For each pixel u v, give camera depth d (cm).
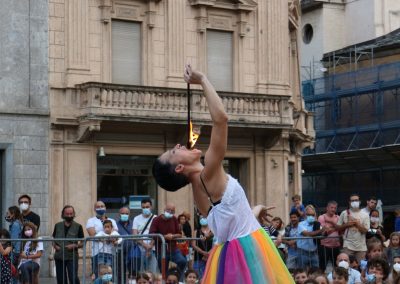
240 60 3422
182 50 3288
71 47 3053
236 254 659
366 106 5141
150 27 3225
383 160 5072
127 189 3142
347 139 5228
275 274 658
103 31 3131
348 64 5253
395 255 1930
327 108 5350
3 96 2927
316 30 5503
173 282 1745
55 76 3022
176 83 3250
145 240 1830
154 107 3102
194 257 1969
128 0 3189
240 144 3409
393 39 5038
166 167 680
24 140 2945
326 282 1551
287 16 3559
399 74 4931
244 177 3441
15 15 2959
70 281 1828
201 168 679
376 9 5338
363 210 2223
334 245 2059
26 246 1795
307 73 5475
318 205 5538
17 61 2956
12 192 2905
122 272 1797
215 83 3384
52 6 3028
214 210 667
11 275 1750
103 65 3125
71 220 2033
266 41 3484
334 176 5459
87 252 1855
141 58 3216
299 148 3862
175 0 3284
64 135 3019
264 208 762
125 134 3123
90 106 2975
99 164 3094
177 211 3203
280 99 3403
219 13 3394
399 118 4959
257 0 3469
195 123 3152
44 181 2964
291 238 2020
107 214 3094
